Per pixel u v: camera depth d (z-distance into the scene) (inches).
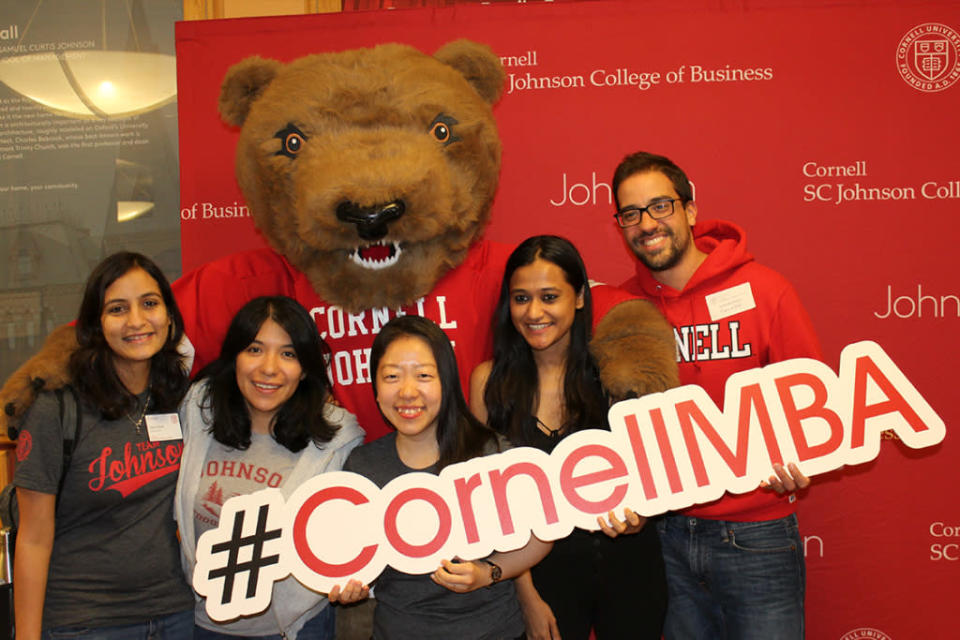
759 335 88.7
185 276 100.3
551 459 72.1
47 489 71.1
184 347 91.4
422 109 85.2
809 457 74.3
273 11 125.6
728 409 74.9
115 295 73.4
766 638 85.3
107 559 72.8
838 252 112.2
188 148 116.8
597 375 81.2
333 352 91.2
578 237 115.3
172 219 121.2
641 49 113.5
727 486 73.4
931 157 111.3
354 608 84.5
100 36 121.7
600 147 114.5
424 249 87.1
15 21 122.0
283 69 92.4
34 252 121.1
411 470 73.3
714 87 112.9
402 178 75.8
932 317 111.3
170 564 75.5
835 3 111.3
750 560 86.2
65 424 72.5
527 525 70.8
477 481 71.2
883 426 75.0
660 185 86.1
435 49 114.7
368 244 82.3
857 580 111.2
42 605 71.3
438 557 69.7
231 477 74.9
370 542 70.0
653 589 78.1
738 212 113.0
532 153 115.1
